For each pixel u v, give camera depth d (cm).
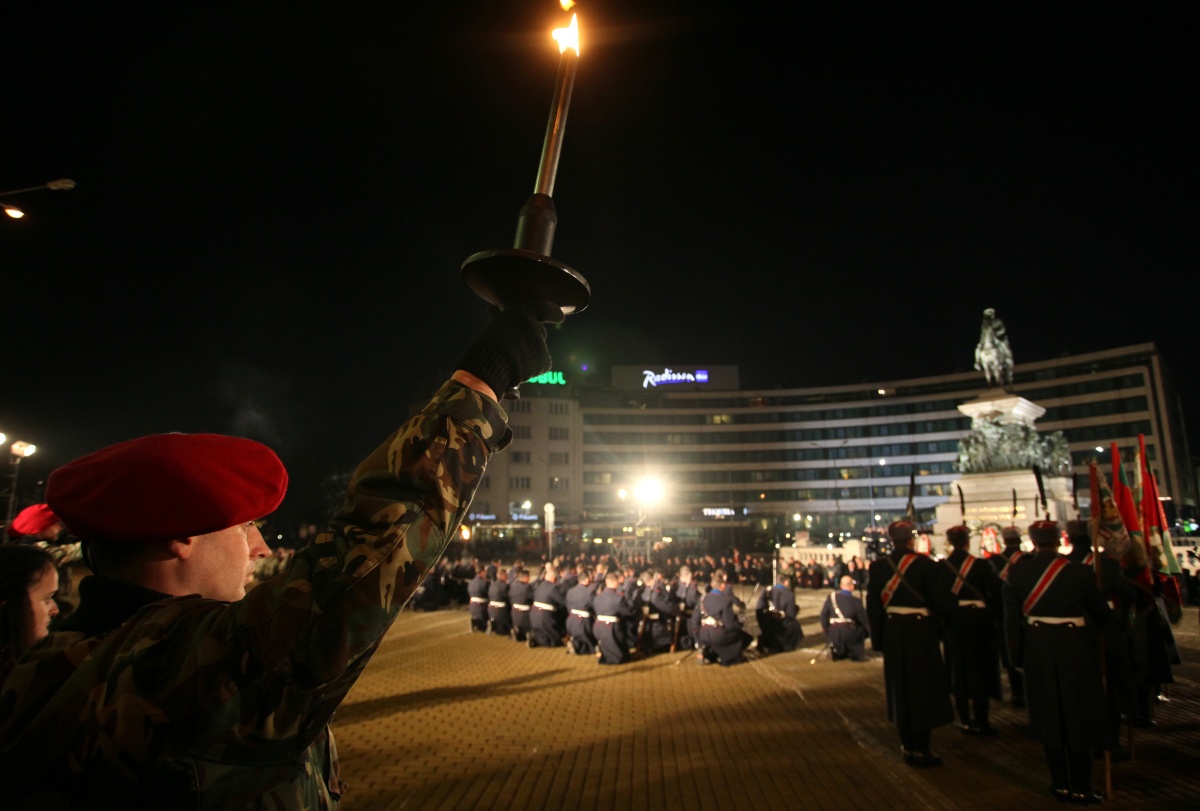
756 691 1002
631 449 8231
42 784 83
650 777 628
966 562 780
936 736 745
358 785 614
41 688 89
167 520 97
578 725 823
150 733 81
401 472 88
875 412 8244
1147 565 707
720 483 8312
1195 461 7688
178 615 92
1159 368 6644
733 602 1221
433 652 1433
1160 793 561
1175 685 961
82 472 101
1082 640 554
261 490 105
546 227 119
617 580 1309
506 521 6944
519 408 7362
